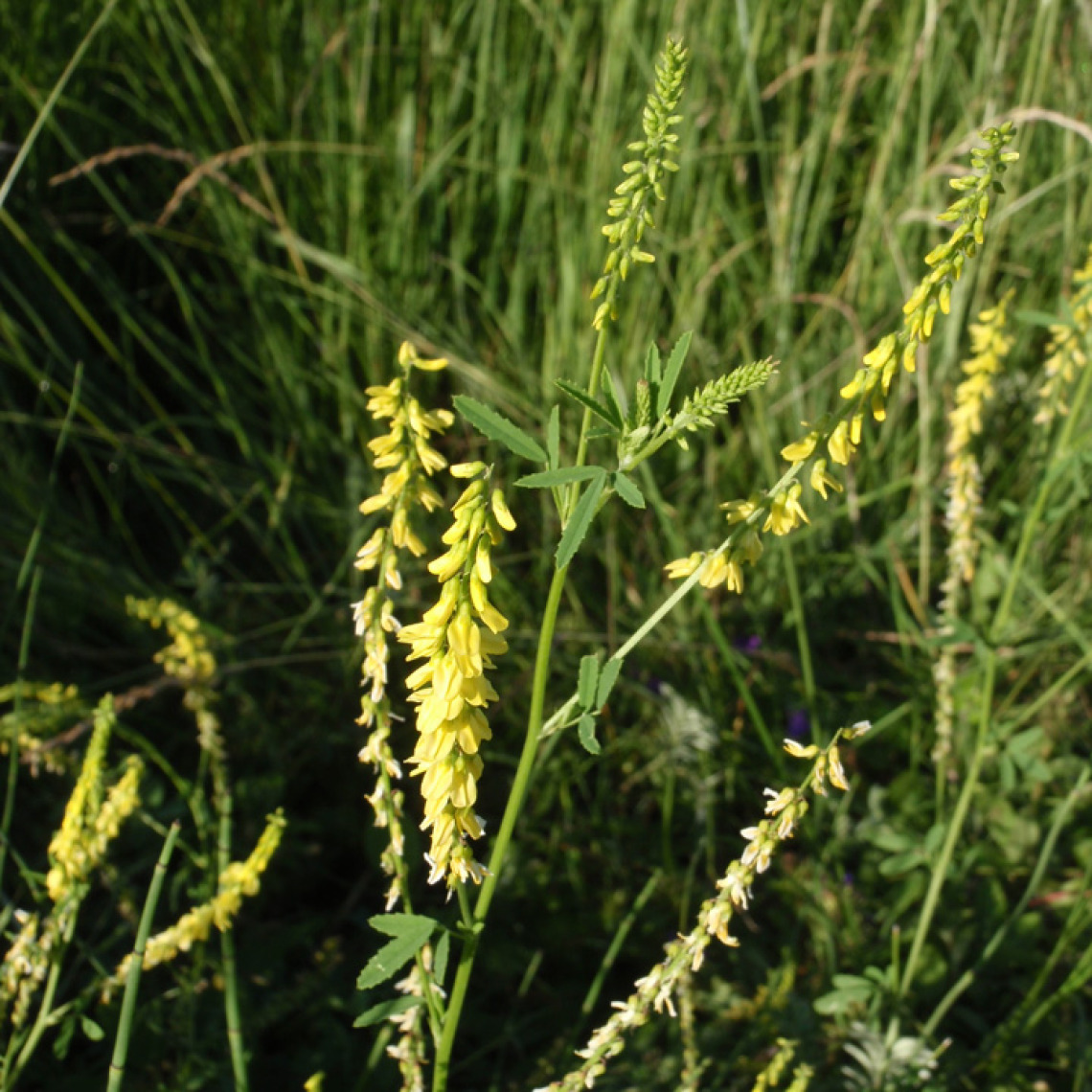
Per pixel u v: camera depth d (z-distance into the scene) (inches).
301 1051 84.2
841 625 126.3
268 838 68.1
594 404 47.3
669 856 98.2
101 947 79.7
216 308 136.3
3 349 121.0
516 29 136.1
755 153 141.0
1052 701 113.2
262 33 136.7
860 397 49.4
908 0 134.6
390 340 128.6
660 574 121.4
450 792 46.7
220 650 112.7
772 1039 84.2
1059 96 137.4
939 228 129.4
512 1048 88.6
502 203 132.3
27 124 131.7
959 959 92.0
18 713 86.8
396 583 56.9
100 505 130.3
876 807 102.0
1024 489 129.0
